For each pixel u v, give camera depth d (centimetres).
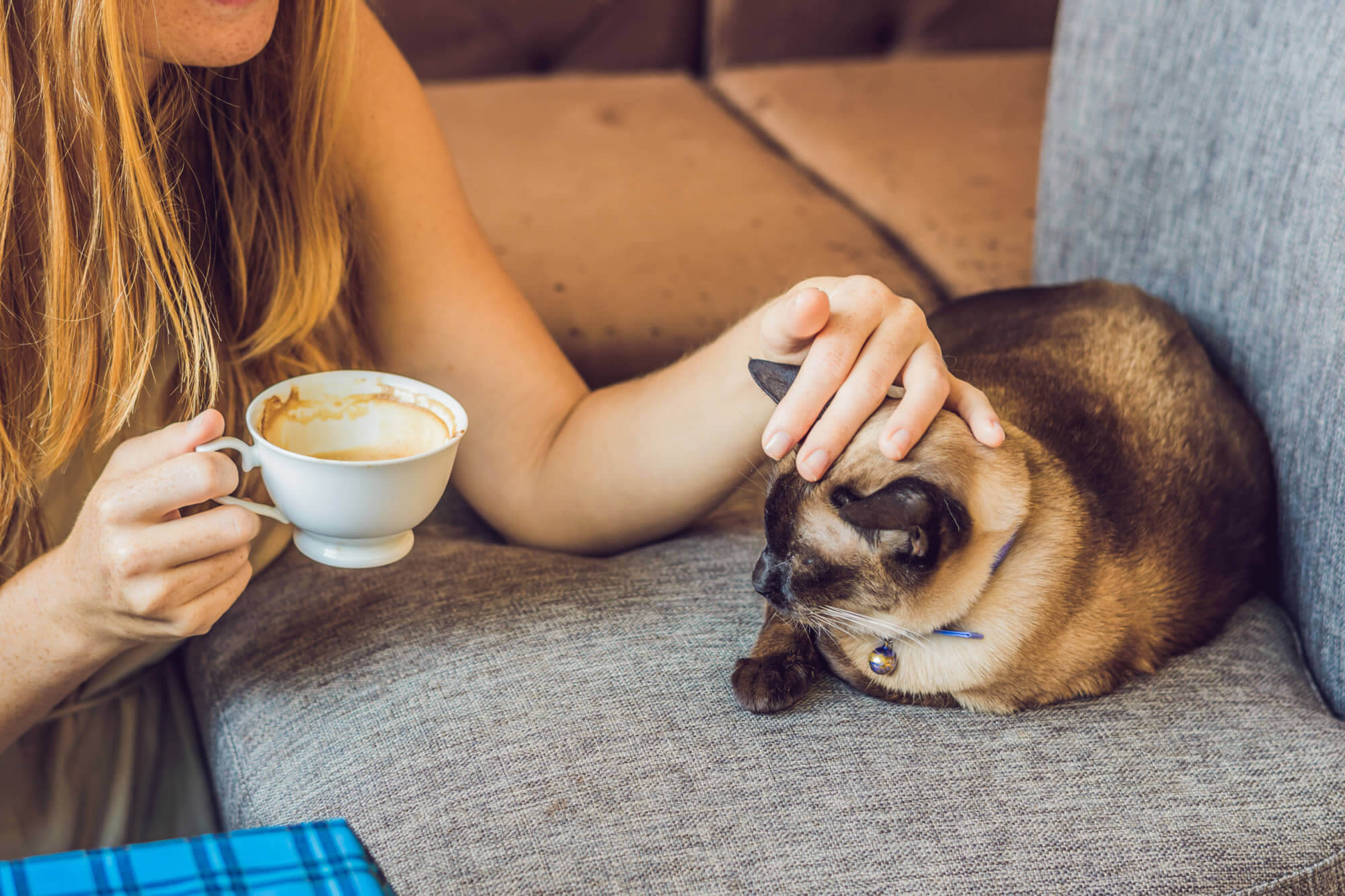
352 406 69
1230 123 97
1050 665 79
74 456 84
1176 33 104
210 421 62
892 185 174
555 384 97
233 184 87
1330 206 85
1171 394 97
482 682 77
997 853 65
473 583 87
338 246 88
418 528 107
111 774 93
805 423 70
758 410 81
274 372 89
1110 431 93
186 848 49
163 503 60
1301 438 90
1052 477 83
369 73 92
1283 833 67
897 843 65
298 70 80
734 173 180
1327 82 85
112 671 91
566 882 63
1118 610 82
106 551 61
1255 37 94
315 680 79
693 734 73
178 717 99
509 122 195
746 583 90
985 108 204
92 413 79
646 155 185
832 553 80
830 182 183
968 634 78
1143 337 102
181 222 83
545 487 94
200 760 99
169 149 82
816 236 161
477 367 94
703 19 239
